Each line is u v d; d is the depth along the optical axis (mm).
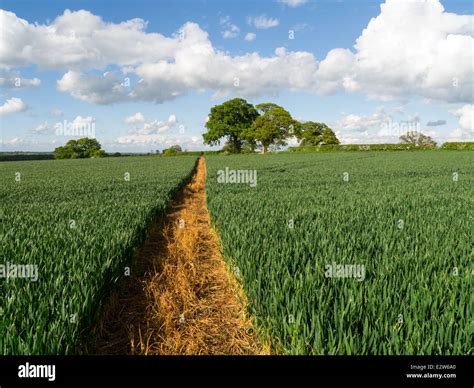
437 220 6602
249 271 3979
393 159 40406
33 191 14031
